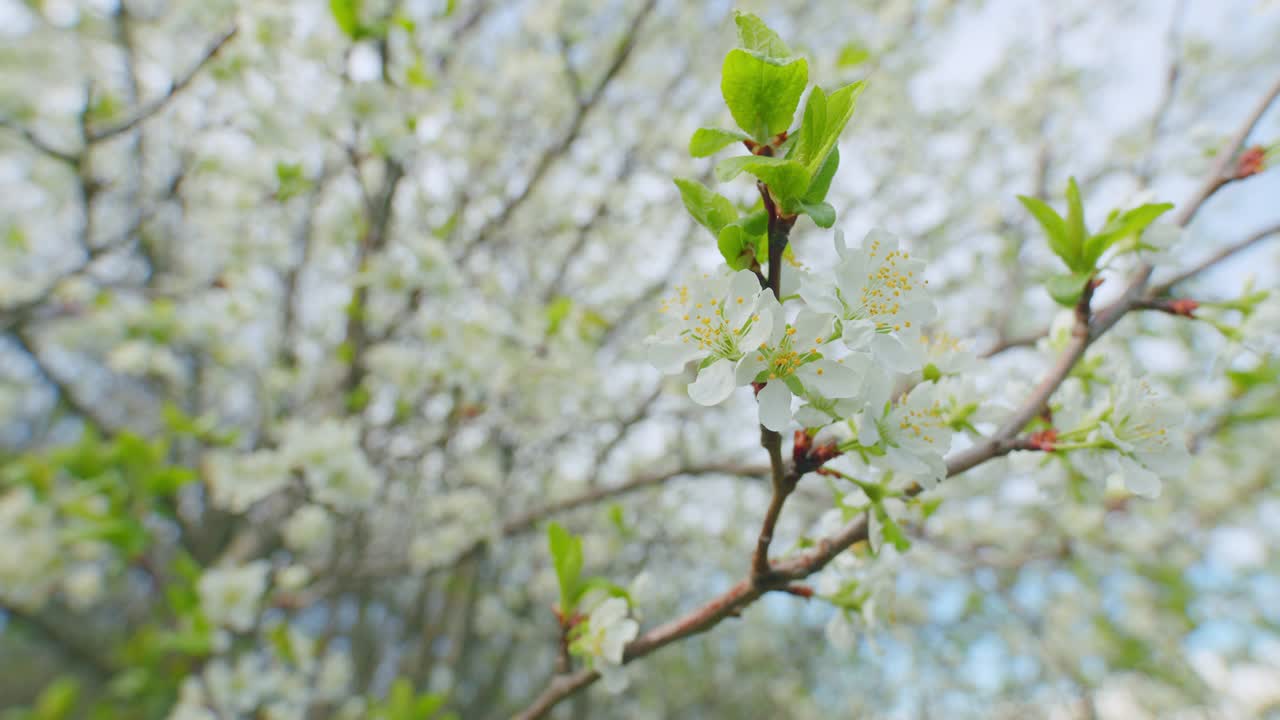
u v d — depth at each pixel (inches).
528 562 283.0
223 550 243.1
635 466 231.9
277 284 250.4
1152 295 89.0
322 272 212.2
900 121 219.6
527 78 225.5
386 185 161.5
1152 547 229.1
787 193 53.0
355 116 139.0
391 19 134.6
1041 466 78.4
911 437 62.5
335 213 178.5
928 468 60.9
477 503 192.7
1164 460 70.4
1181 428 70.5
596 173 226.7
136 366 210.2
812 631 356.2
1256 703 255.4
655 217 225.9
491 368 179.0
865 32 209.5
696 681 388.8
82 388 316.5
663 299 59.2
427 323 172.6
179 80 143.0
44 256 241.0
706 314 56.5
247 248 199.2
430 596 279.1
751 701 415.5
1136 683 253.6
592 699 335.9
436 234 173.3
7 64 203.3
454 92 168.1
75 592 200.1
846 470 71.7
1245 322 79.9
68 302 187.0
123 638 244.4
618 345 222.5
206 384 263.3
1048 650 245.9
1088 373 80.6
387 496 220.2
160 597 179.6
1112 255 76.9
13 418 294.5
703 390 55.4
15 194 239.8
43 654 438.0
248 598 153.5
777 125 56.6
